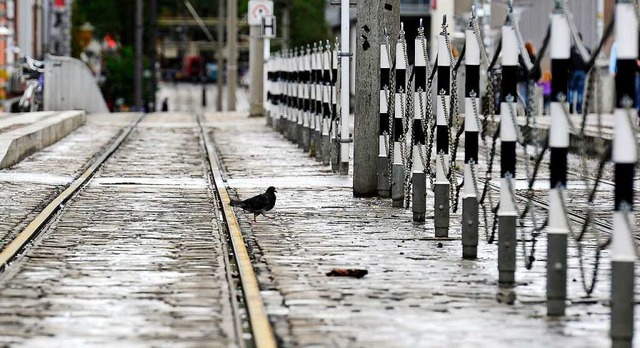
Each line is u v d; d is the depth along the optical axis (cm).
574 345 1012
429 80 1709
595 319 1116
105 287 1254
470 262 1433
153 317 1106
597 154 1332
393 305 1175
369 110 2123
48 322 1085
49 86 4794
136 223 1770
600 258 1461
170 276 1322
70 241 1580
